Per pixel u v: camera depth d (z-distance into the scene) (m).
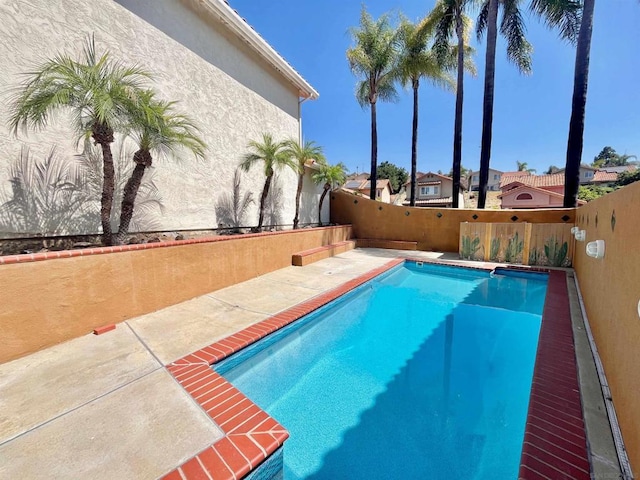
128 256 4.45
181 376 3.01
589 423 2.37
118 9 5.56
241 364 3.78
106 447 2.10
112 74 4.50
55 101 3.85
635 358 1.99
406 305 6.58
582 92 9.02
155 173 6.29
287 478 2.35
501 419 3.06
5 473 1.90
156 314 4.78
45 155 4.55
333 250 10.98
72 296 3.78
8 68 4.13
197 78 7.22
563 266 8.70
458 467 2.48
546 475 1.92
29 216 4.40
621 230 2.79
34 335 3.42
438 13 12.73
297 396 3.42
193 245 5.57
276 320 4.59
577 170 9.29
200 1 7.05
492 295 7.25
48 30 4.55
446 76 14.94
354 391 3.52
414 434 2.86
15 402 2.58
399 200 41.66
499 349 4.60
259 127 9.55
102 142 4.39
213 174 7.75
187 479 1.86
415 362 4.20
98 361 3.29
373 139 15.49
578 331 4.19
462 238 10.20
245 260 7.00
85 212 5.08
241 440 2.18
